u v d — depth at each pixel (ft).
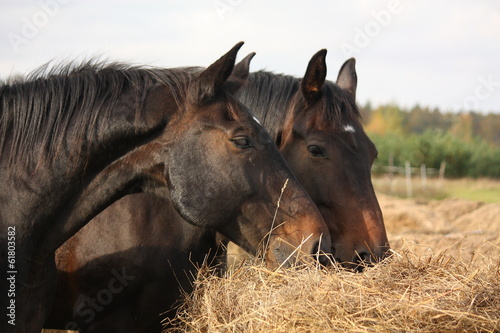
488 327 8.45
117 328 11.80
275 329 8.73
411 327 8.50
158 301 11.63
